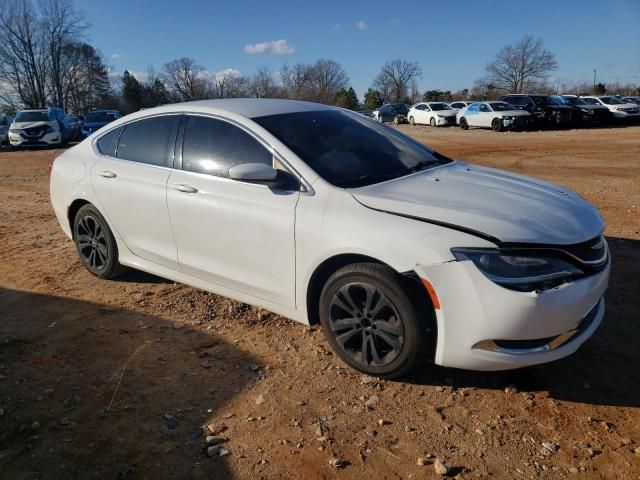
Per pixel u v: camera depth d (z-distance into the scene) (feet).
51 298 15.48
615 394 10.39
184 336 13.06
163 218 13.98
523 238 9.58
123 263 15.79
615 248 18.45
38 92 220.64
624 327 12.83
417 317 10.12
